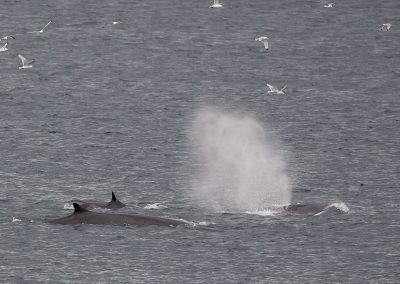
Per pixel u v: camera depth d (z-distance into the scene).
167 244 174.25
